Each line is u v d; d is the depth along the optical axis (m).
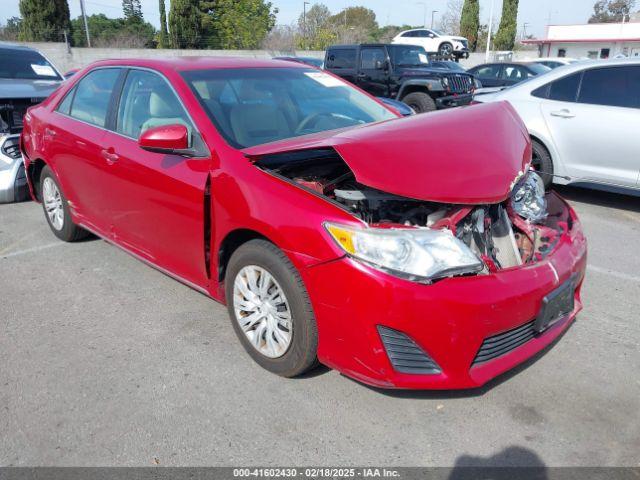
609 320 3.54
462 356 2.38
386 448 2.42
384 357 2.39
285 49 34.22
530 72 15.05
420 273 2.31
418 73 12.15
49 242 5.01
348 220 2.45
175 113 3.36
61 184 4.53
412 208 2.76
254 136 3.23
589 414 2.63
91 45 34.28
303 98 3.76
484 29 52.00
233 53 28.75
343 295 2.41
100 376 2.96
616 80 5.79
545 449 2.41
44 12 28.77
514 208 3.03
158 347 3.24
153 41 40.19
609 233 5.28
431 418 2.61
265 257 2.71
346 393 2.80
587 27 44.78
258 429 2.54
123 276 4.25
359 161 2.54
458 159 2.69
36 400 2.76
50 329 3.46
